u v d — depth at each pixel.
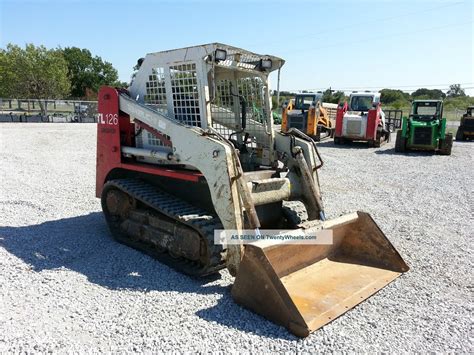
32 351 2.90
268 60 4.95
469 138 23.62
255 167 5.23
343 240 4.71
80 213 6.64
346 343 3.11
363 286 3.98
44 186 8.53
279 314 3.31
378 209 7.39
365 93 19.03
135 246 5.01
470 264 4.80
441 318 3.53
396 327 3.36
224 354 2.93
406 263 4.77
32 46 40.84
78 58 66.06
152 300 3.71
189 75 4.46
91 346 2.98
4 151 13.29
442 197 8.51
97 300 3.70
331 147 18.17
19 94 40.59
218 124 5.39
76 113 32.59
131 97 5.18
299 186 4.87
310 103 20.39
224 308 3.58
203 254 4.15
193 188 4.75
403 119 16.45
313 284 3.96
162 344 3.03
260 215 4.83
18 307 3.53
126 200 5.16
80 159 12.34
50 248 4.99
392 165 13.11
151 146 4.97
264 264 3.37
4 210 6.63
